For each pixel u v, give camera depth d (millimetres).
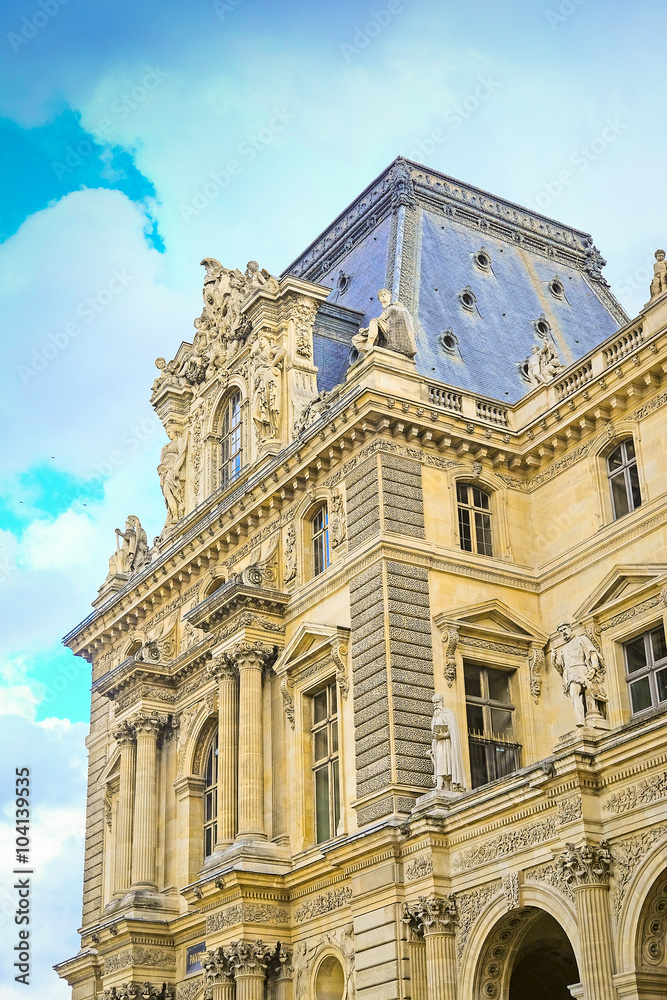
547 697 52250
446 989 41500
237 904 50250
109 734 70312
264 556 57594
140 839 60688
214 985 50531
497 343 63094
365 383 52719
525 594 53656
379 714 48031
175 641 64500
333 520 53625
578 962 37000
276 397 60625
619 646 50156
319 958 48594
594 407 52344
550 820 38969
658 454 49938
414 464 52562
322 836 51312
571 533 53375
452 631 50219
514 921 40875
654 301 50781
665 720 36000
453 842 42875
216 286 68250
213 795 59688
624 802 37062
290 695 53781
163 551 68000
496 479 54906
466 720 49844
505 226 72312
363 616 50219
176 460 69188
